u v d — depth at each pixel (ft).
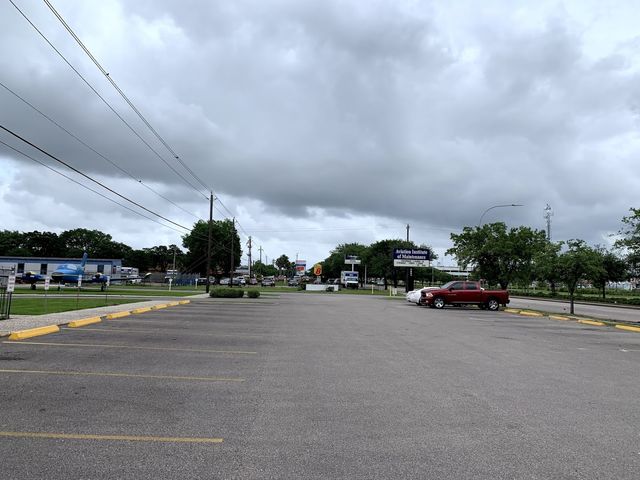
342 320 69.77
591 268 89.51
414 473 15.11
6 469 14.73
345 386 26.99
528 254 120.37
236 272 440.45
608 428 20.34
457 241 130.00
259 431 18.84
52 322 51.13
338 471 15.15
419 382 28.53
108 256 451.53
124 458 15.80
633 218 85.10
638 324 74.59
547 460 16.48
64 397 22.88
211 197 173.58
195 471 14.90
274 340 45.44
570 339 53.52
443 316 84.58
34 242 420.36
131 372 28.91
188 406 22.08
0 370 28.35
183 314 72.64
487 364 35.40
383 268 331.98
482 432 19.42
